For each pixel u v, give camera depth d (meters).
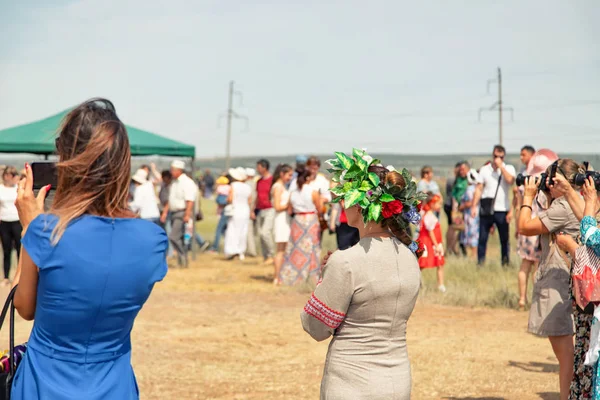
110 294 2.88
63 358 2.89
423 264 12.12
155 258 3.00
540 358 8.31
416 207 3.81
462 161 17.70
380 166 3.77
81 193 2.91
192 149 17.44
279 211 13.92
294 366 7.92
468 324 10.21
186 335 9.45
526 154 12.23
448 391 6.98
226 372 7.65
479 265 14.73
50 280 2.82
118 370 2.99
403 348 3.68
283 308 11.56
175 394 6.83
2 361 3.05
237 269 16.58
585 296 4.86
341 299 3.54
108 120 2.97
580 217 5.38
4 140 14.50
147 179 16.72
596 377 4.74
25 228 3.11
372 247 3.64
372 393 3.52
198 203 21.69
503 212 14.59
